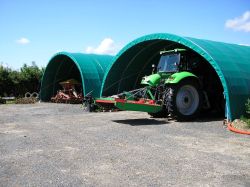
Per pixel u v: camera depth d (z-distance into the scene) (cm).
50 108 1691
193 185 443
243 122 920
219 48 1154
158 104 1108
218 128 913
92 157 594
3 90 2659
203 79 1200
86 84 1827
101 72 1947
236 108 1001
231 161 557
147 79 1158
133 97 1148
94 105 1462
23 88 2736
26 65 2797
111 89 1593
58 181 466
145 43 1397
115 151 637
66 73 2405
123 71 1585
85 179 473
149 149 651
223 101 1230
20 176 491
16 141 757
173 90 1070
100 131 877
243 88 1041
